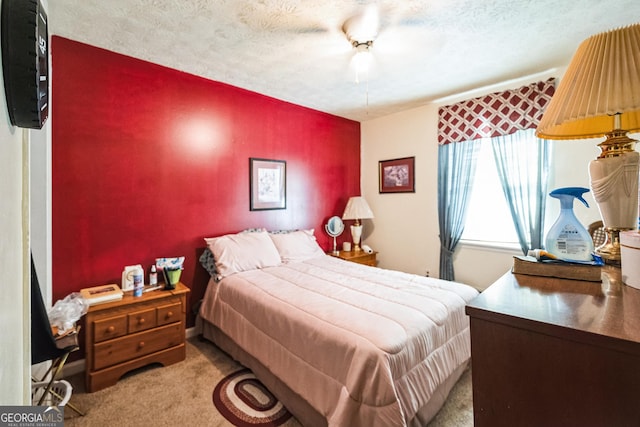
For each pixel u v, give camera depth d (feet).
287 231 11.11
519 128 9.11
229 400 5.98
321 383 4.75
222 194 9.57
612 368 1.90
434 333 5.19
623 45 2.88
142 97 7.91
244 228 10.15
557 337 2.08
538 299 2.57
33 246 5.95
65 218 6.86
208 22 6.19
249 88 9.97
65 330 5.18
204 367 7.20
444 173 10.98
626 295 2.62
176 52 7.49
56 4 5.57
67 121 6.84
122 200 7.65
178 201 8.63
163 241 8.37
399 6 5.65
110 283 7.48
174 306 7.34
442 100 11.10
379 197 13.52
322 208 12.71
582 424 2.01
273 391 5.94
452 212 10.78
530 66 8.32
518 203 9.29
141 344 6.84
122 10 5.77
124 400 5.97
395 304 5.73
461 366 6.34
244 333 6.69
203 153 9.11
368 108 12.12
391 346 4.36
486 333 2.40
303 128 11.89
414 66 8.29
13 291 1.63
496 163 9.64
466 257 10.62
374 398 4.07
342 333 4.75
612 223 3.53
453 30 6.48
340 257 11.74
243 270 8.48
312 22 6.19
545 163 8.73
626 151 3.38
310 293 6.51
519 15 5.94
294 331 5.39
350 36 6.64
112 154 7.48
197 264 9.03
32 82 1.57
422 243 11.91
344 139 13.55
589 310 2.31
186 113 8.72
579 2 5.54
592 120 3.96
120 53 7.52
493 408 2.39
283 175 11.23
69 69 6.84
